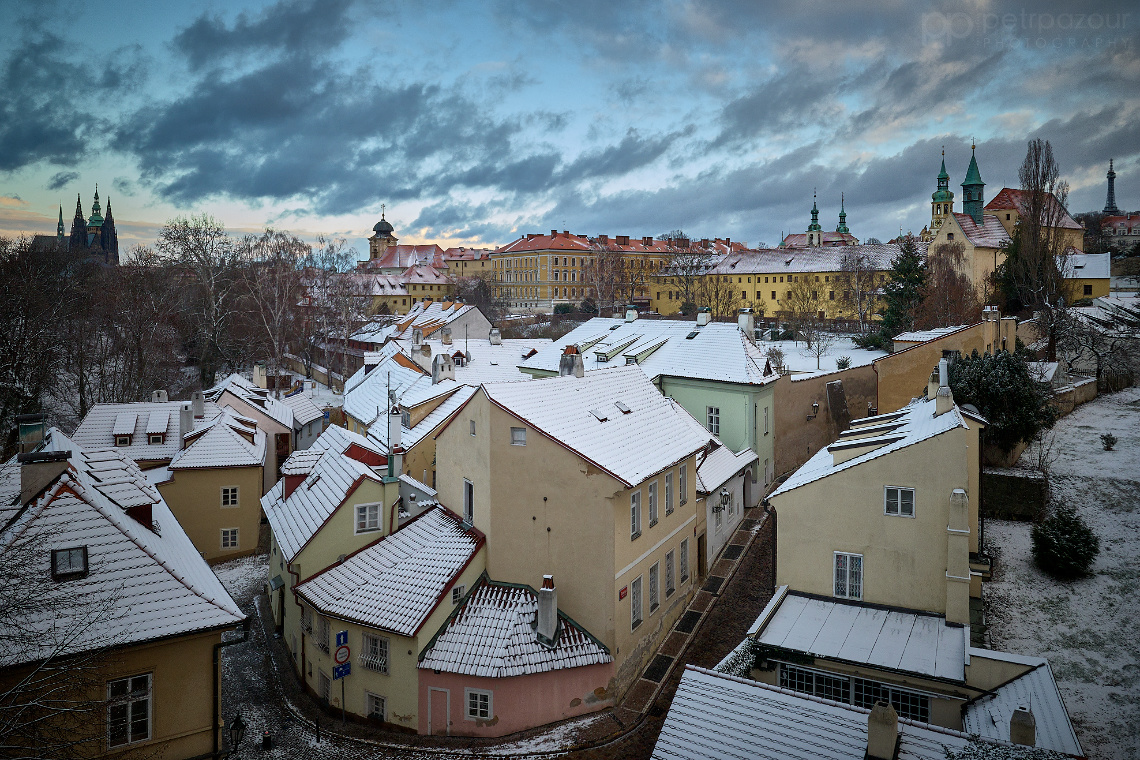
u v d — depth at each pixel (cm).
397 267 19500
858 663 2112
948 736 1569
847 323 10338
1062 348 5356
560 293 16962
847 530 2480
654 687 2720
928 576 2370
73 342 6938
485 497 2797
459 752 2386
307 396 6762
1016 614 2731
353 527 2988
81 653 1734
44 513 1977
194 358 9594
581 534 2647
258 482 4375
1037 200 6994
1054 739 1664
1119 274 10538
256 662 3058
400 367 5831
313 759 2372
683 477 3259
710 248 18125
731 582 3459
